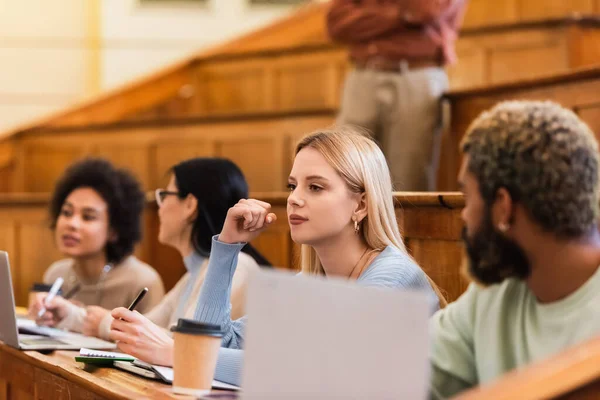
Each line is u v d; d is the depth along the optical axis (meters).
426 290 2.20
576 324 1.58
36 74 8.03
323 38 7.08
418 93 4.29
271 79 6.61
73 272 3.68
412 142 4.30
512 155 1.56
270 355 1.41
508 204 1.57
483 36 5.62
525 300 1.71
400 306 1.33
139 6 8.12
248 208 2.34
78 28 8.10
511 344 1.70
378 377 1.34
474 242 1.63
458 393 1.80
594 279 1.59
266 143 5.48
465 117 4.34
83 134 6.18
